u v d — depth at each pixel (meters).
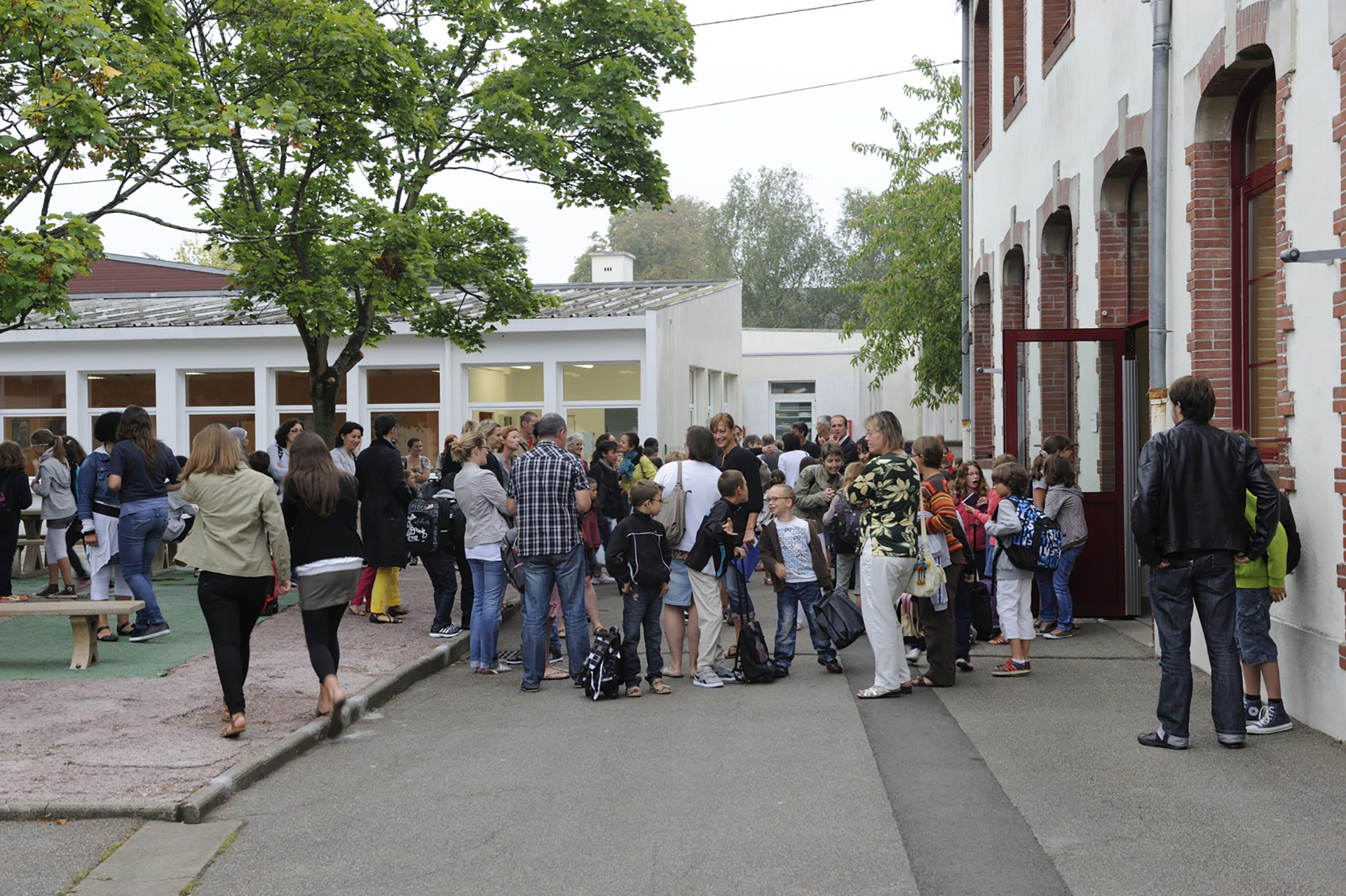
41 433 14.43
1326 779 6.49
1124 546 12.30
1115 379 12.30
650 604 9.36
